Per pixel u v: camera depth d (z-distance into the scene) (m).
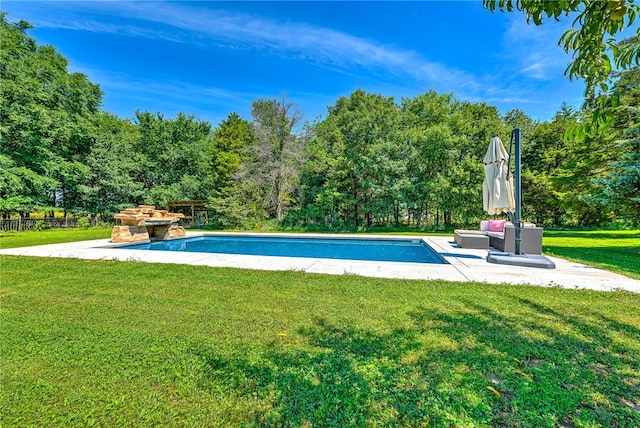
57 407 1.73
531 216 20.28
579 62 1.40
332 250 10.03
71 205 19.25
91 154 19.34
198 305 3.46
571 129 1.52
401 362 2.18
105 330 2.76
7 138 15.54
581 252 7.90
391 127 19.30
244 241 12.61
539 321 2.93
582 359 2.20
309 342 2.51
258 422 1.60
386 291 3.97
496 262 6.07
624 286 4.25
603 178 9.29
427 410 1.66
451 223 19.28
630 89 10.48
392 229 18.34
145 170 21.98
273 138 19.33
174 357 2.26
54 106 18.02
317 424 1.58
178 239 12.23
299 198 20.98
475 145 18.00
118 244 9.30
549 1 1.32
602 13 1.23
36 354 2.31
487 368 2.09
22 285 4.34
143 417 1.64
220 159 22.53
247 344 2.48
